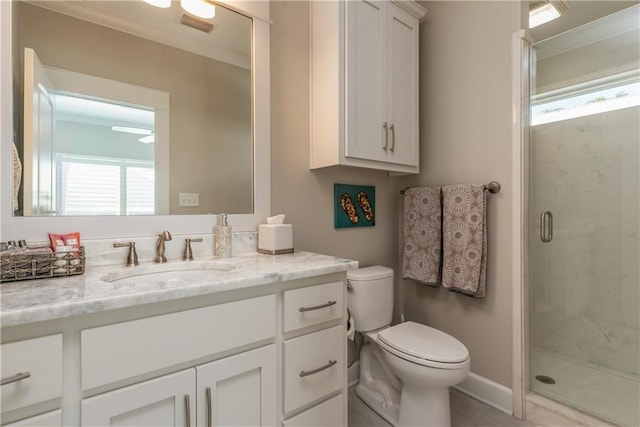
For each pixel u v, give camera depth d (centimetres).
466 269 167
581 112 161
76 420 64
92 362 65
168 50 126
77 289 72
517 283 157
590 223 162
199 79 133
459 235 170
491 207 168
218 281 80
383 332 150
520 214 156
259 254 133
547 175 166
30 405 59
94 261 104
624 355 155
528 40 159
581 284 166
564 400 151
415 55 181
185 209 127
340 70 146
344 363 113
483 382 169
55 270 86
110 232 109
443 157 191
